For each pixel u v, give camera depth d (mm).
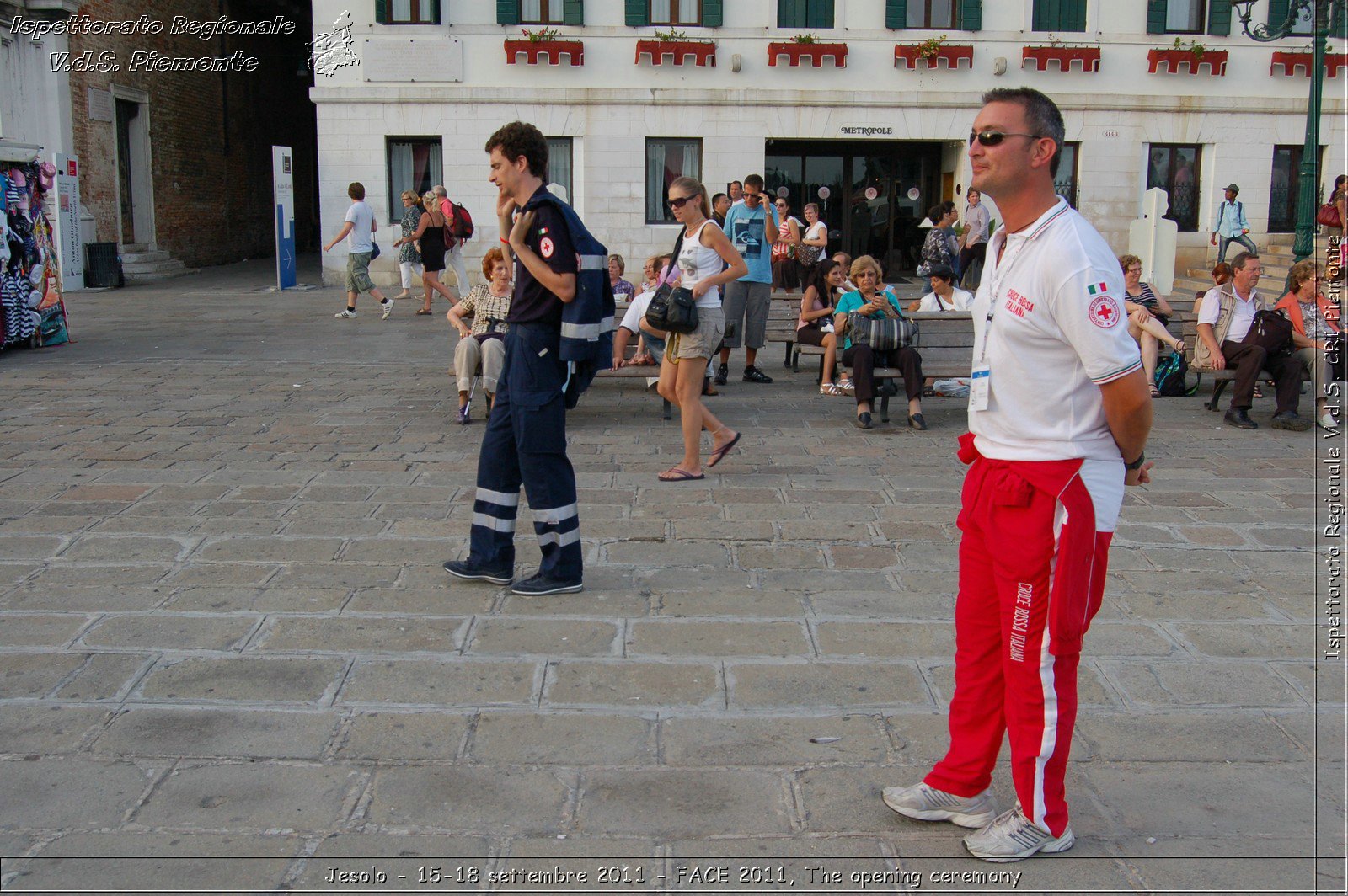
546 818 3340
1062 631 2988
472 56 20969
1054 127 2898
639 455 7730
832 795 3471
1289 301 8945
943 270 10469
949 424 8836
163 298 19000
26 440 8016
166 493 6609
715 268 6965
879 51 21281
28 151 12281
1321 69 13797
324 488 6789
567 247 4719
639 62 21094
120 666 4270
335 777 3545
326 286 21422
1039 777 3107
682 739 3793
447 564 5184
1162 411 9547
